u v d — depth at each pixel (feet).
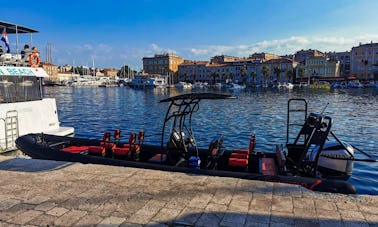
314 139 20.77
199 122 78.43
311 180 18.92
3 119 38.29
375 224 12.60
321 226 12.46
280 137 56.90
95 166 21.18
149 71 486.38
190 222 12.90
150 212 13.89
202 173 21.01
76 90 291.17
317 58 349.41
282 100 153.38
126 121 83.56
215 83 400.88
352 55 355.36
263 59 444.14
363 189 28.19
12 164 21.86
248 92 241.76
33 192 16.53
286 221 12.91
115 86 391.65
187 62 481.46
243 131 64.13
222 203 14.74
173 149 24.30
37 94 45.19
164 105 133.49
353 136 56.70
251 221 12.93
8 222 13.14
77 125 76.84
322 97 172.35
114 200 15.31
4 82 39.75
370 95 185.16
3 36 48.24
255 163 25.80
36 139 31.91
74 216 13.64
